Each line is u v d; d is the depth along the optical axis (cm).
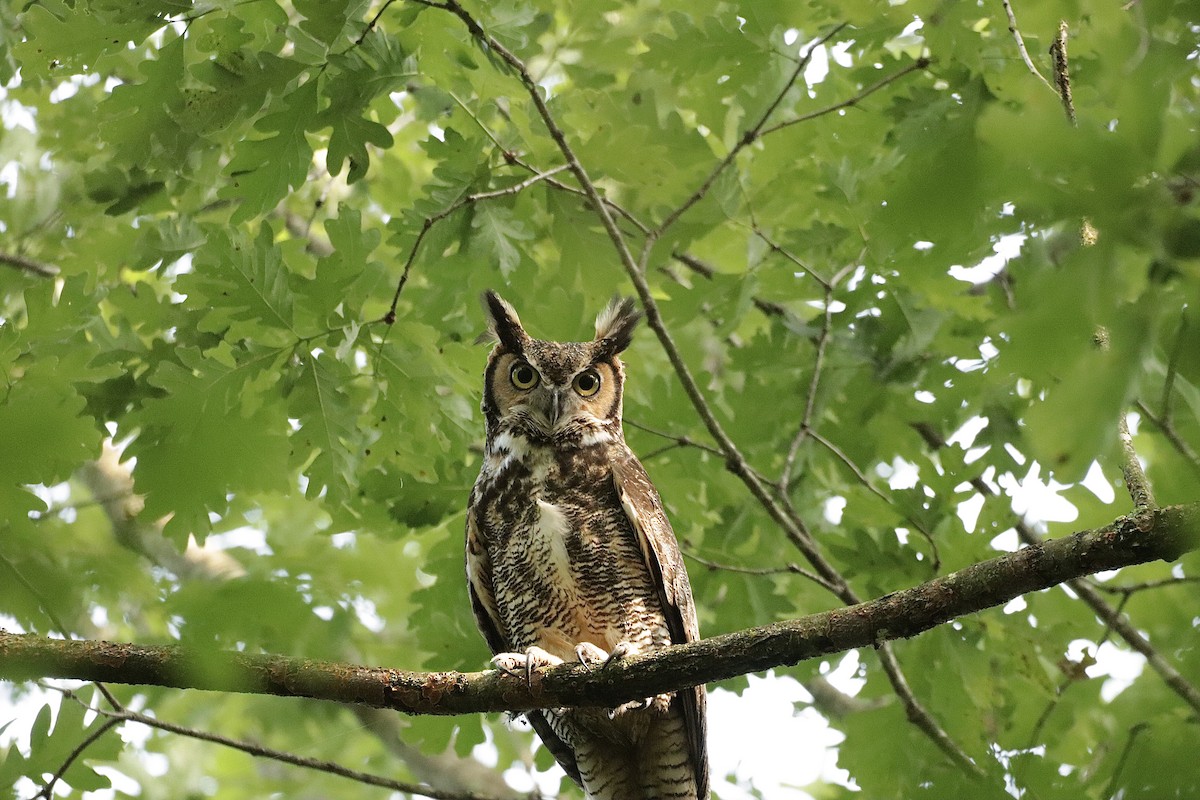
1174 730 984
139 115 932
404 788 1058
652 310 1105
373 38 977
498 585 1090
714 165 1234
